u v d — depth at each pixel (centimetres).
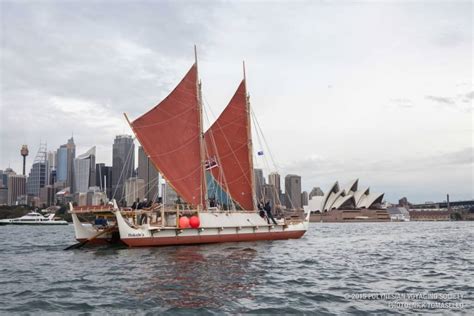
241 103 5856
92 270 3120
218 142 5847
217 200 5712
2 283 2625
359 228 14012
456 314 1884
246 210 5672
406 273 3053
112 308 1986
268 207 5631
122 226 4484
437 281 2708
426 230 11800
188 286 2473
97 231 4997
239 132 5816
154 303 2066
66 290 2403
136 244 4512
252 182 5712
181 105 5228
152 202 5147
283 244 5262
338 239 7100
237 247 4666
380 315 1873
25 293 2330
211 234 4931
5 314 1895
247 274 2908
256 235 5406
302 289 2422
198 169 5247
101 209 4659
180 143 5150
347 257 4072
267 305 2038
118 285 2527
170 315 1866
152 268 3161
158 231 4600
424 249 5081
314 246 5222
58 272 3050
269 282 2630
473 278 2833
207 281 2633
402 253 4550
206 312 1906
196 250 4341
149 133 4944
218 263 3419
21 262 3647
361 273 3042
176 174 5041
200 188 5212
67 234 9406
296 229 5916
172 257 3784
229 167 5781
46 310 1962
